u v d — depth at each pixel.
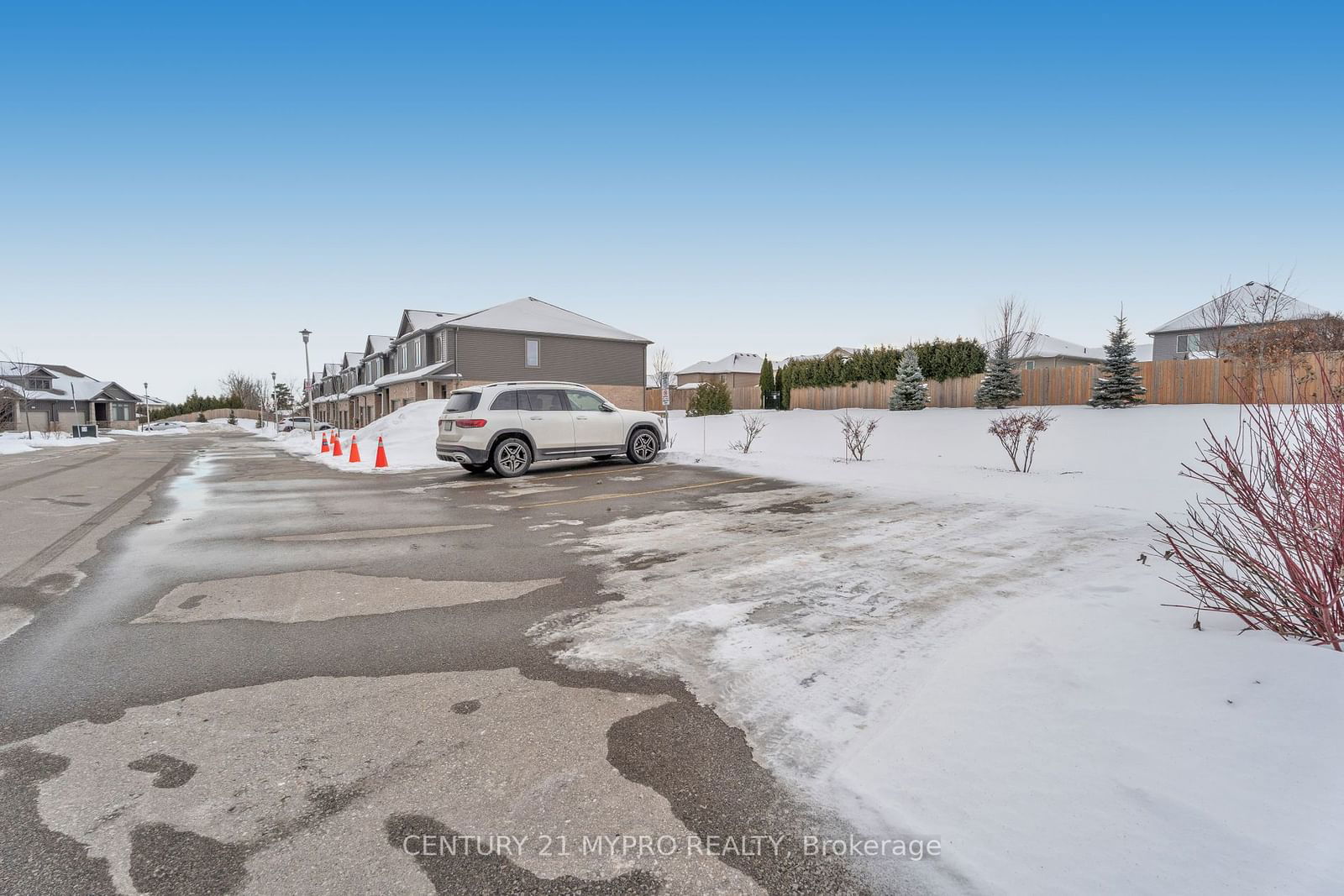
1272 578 2.97
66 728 2.57
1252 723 2.20
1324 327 14.89
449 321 32.09
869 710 2.67
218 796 2.11
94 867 1.78
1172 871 1.64
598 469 12.12
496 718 2.64
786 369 31.12
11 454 21.25
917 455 12.98
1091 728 2.33
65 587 4.59
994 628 3.46
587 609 4.05
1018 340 28.80
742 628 3.65
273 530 6.65
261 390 103.94
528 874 1.77
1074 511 7.16
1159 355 31.03
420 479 11.26
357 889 1.71
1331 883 1.53
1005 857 1.77
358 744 2.44
